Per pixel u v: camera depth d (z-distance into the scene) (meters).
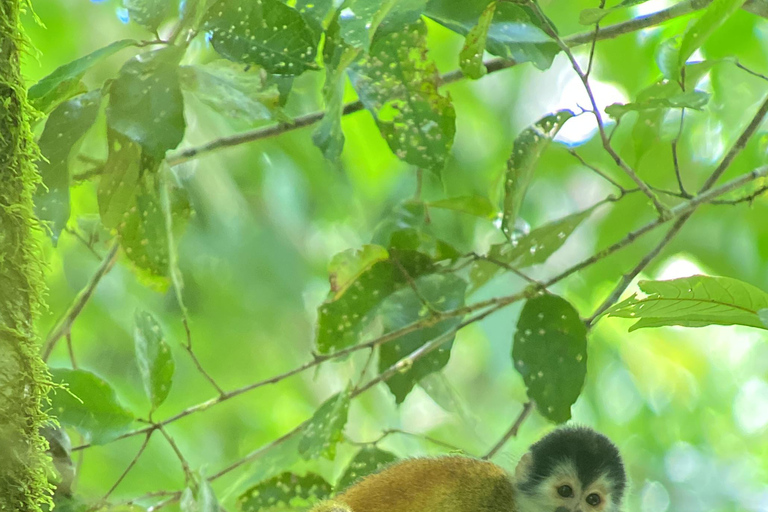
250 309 17.70
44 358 8.60
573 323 7.80
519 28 7.45
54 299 15.39
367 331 9.91
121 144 7.43
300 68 6.96
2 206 5.34
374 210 17.03
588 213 8.33
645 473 18.48
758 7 8.05
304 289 18.06
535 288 7.93
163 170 7.67
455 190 15.96
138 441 15.01
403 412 18.56
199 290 17.39
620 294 8.34
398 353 8.81
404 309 8.83
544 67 7.61
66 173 7.05
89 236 9.81
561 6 14.52
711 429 19.97
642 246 13.93
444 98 7.37
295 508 9.02
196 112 12.21
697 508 18.53
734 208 13.91
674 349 18.75
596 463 9.50
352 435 16.83
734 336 20.14
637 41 13.62
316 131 7.46
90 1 14.22
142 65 6.81
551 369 7.81
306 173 16.53
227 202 16.62
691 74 8.36
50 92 6.99
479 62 7.22
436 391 9.52
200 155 9.05
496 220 9.45
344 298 8.59
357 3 6.59
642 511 18.25
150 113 6.66
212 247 16.56
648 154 12.66
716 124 12.67
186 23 7.26
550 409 7.79
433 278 8.76
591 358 16.66
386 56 7.36
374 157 15.13
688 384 19.42
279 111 7.48
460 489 9.23
